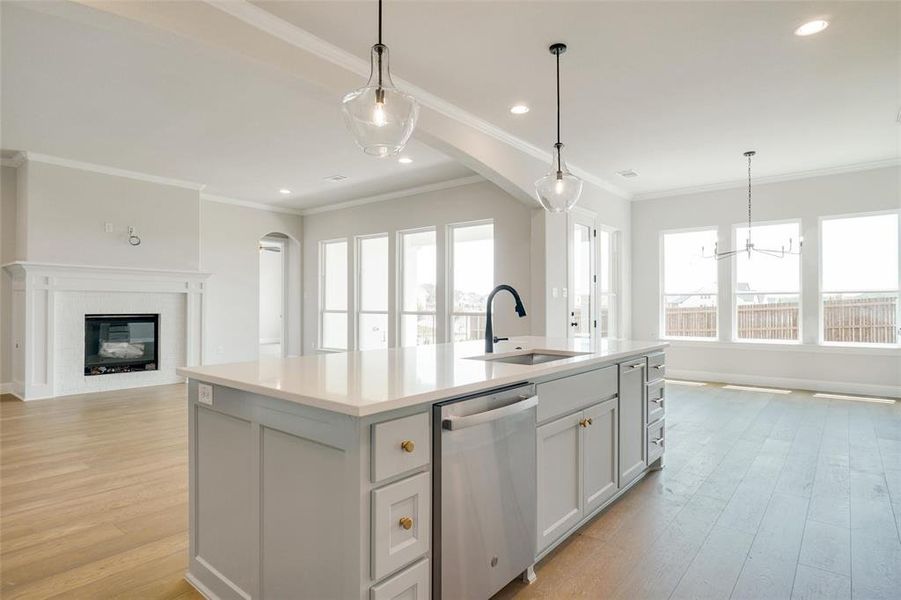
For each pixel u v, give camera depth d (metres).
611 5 2.57
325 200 7.64
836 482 2.99
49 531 2.37
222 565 1.81
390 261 7.16
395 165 5.68
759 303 6.30
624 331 6.95
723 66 3.25
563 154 5.16
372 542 1.36
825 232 5.89
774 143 4.83
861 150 5.06
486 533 1.71
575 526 2.26
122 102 3.81
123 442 3.79
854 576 1.99
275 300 10.66
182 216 6.38
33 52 3.03
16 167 5.53
